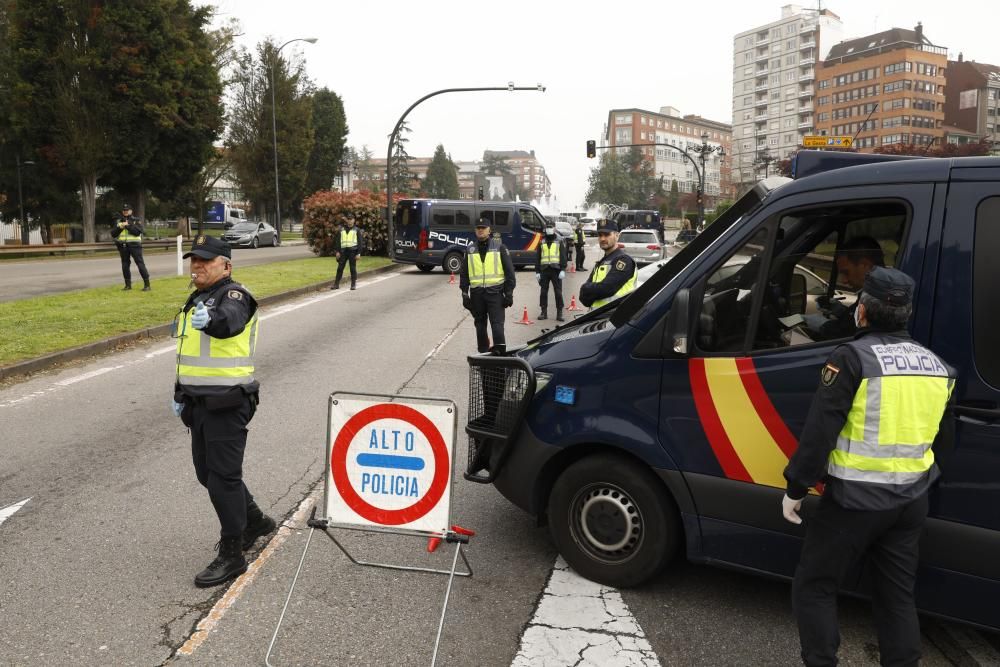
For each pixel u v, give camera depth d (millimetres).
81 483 5066
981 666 3205
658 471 3564
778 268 3473
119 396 7391
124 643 3232
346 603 3605
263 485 5086
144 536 4285
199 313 3459
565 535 3887
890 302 2695
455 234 23219
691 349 3494
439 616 3498
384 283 19656
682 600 3689
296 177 55906
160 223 67312
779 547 3369
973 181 3059
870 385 2637
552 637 3340
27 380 8039
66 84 32812
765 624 3482
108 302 13422
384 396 3400
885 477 2654
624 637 3350
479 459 4223
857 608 3664
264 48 53812
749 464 3393
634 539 3719
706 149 44781
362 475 3445
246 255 30516
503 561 4066
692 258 3771
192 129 36406
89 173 34219
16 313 11867
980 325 2988
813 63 111750
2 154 38375
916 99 98250
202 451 3820
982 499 2963
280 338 10922
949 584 3051
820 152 3600
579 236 24906
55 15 32281
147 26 34219
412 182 116562
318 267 22297
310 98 56562
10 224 44688
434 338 11156
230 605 3568
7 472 5250
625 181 109062
